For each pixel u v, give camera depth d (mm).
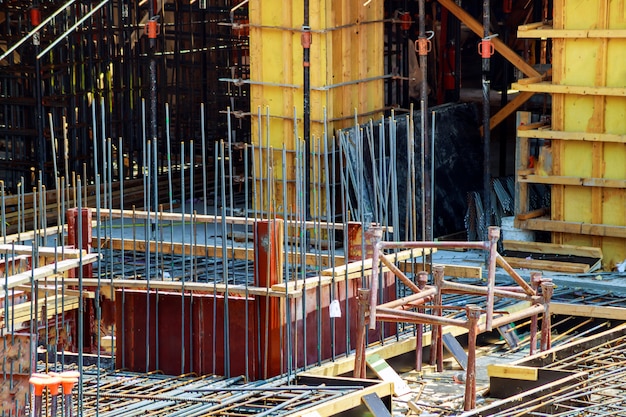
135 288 26359
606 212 34094
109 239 29516
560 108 34344
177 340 25828
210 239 36594
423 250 28516
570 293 31844
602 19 33500
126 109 44844
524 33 34469
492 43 35625
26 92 43625
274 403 23406
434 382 26938
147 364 25891
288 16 36781
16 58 46344
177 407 23188
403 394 25719
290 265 30156
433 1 46125
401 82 44125
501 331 29109
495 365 25516
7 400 20891
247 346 25250
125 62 44594
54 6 42094
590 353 26859
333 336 26281
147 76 46500
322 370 25719
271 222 25094
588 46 33812
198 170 45812
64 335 26234
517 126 35219
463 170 39188
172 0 52531
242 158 47469
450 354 28906
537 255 34656
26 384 20891
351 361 26484
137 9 44906
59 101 42688
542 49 47656
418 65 49062
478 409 23469
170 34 52688
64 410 21250
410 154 28500
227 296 25219
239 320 25297
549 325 26672
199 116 49219
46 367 22172
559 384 24484
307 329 25984
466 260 34625
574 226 34188
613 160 33844
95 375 25531
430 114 38344
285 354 25438
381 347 27141
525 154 35125
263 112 37906
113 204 41250
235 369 25406
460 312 29734
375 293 24031
